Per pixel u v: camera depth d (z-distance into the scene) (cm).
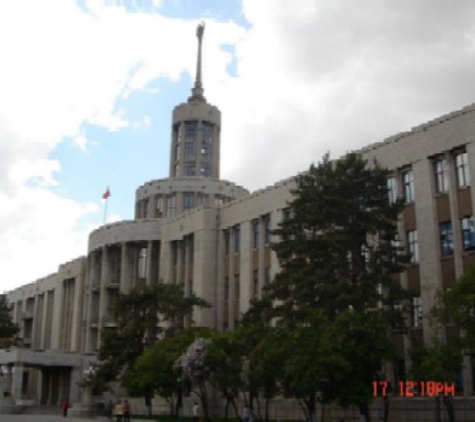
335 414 4041
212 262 5888
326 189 3653
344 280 3562
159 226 7062
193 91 10669
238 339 3612
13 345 9056
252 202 5572
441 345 2698
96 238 7700
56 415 5888
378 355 2706
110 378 5188
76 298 8350
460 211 3700
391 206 3634
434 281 3731
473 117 3697
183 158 10138
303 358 2697
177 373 4031
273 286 3841
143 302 5250
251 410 3512
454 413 3388
